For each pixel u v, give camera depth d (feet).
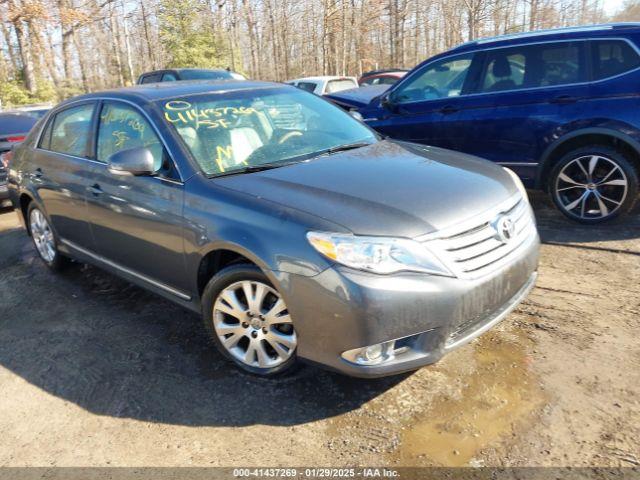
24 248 19.63
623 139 15.94
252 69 123.75
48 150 15.52
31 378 11.14
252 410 9.56
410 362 8.66
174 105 12.25
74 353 11.93
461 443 8.42
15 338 12.86
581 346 10.58
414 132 20.39
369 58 124.98
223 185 10.36
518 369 10.03
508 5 107.34
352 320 8.38
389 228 8.61
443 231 8.82
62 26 99.60
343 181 10.07
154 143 11.74
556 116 16.96
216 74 43.73
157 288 12.16
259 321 9.84
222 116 12.29
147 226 11.44
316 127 13.29
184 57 98.78
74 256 15.08
